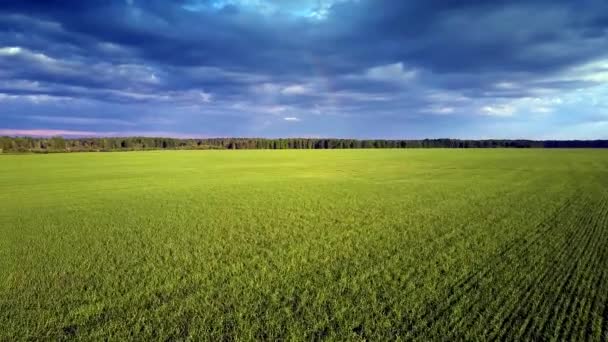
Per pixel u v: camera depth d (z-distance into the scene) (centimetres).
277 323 721
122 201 2372
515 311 755
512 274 965
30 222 1742
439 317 738
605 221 1575
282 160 7512
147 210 2041
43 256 1189
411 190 2806
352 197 2470
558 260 1069
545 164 5688
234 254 1197
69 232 1529
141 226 1634
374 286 902
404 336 670
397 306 788
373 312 765
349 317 742
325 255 1170
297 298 841
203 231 1527
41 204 2281
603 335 660
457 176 3919
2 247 1302
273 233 1480
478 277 948
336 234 1448
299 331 689
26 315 773
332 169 5128
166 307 804
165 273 1019
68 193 2783
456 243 1283
